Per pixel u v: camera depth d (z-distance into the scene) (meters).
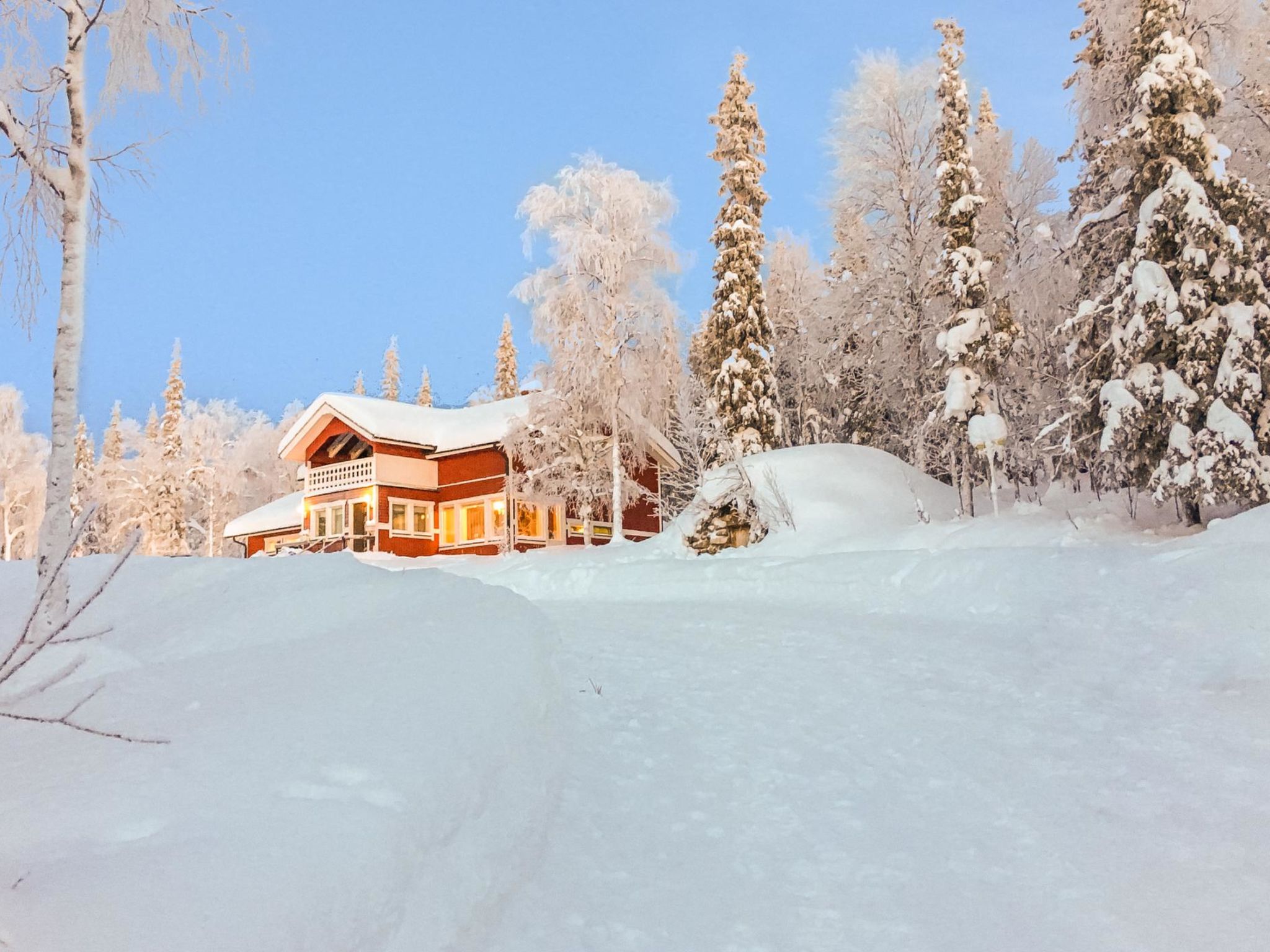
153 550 59.03
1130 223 21.09
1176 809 6.28
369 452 40.91
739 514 23.27
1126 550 12.52
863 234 34.31
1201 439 17.81
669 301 31.86
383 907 3.70
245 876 3.35
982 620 11.98
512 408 39.03
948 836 6.02
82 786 4.14
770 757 7.34
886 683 9.34
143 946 2.87
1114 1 22.88
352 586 9.28
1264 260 19.53
